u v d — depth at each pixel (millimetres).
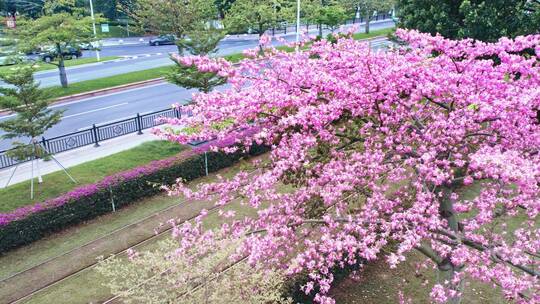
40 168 17781
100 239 13320
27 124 14594
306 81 7730
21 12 45344
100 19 31641
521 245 7609
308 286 7488
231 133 8406
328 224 7590
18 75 14508
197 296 7969
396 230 7574
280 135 8109
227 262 9531
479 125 8133
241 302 7938
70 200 14086
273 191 7949
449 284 7770
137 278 8750
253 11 36438
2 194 15438
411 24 22656
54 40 28016
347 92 7516
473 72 7707
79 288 11133
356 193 8289
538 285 7352
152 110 25891
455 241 7348
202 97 8062
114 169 17453
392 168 8016
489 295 10836
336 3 42938
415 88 7801
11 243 12961
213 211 14516
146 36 54375
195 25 26016
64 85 29750
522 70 7867
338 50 8445
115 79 32219
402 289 11227
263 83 8023
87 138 20625
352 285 11375
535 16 18500
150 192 15977
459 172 8625
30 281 11469
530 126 7840
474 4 19812
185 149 19344
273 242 7398
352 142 8195
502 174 6609
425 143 7805
